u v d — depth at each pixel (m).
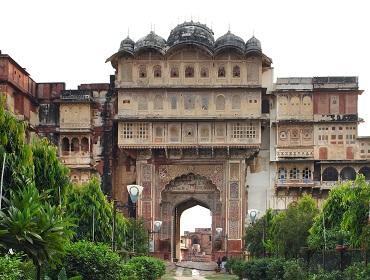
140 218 41.12
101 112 45.62
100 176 45.09
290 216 27.47
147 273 23.41
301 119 44.72
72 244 15.06
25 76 42.97
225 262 40.41
